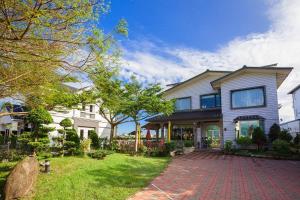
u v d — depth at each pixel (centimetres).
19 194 647
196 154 1895
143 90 1809
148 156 1748
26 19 406
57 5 416
